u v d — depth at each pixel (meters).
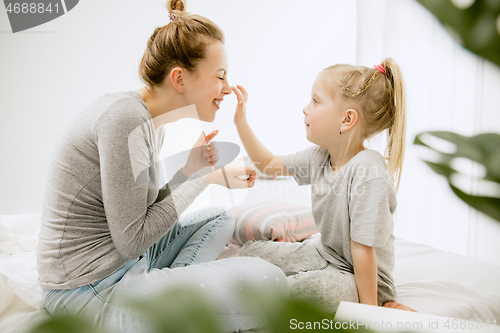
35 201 2.32
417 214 2.00
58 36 2.36
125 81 2.39
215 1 2.13
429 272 1.11
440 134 0.17
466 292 0.98
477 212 0.16
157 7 2.28
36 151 2.51
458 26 0.15
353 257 0.90
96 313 0.74
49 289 0.78
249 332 0.74
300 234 1.30
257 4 2.17
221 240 1.06
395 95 0.98
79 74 2.41
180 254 1.00
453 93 1.84
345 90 0.95
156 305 0.19
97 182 0.78
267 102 2.23
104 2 2.30
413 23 1.94
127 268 0.81
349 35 2.28
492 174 0.16
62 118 2.49
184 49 0.86
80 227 0.78
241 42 2.18
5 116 2.46
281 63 2.23
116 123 0.75
